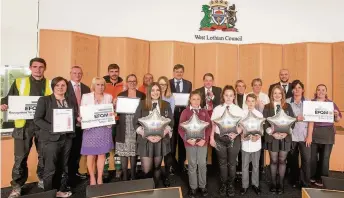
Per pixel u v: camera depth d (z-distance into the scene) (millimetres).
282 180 3008
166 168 3338
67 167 2979
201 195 2967
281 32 4781
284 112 2799
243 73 4715
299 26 4754
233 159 2865
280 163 2961
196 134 2705
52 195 1483
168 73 4504
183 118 2871
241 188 3039
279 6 4770
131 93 3227
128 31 4641
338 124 4352
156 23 4719
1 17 3891
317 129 3133
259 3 4789
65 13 4340
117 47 4289
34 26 4145
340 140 3902
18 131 2850
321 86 3107
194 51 4699
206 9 4793
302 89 3123
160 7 4715
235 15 4809
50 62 3887
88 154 2844
